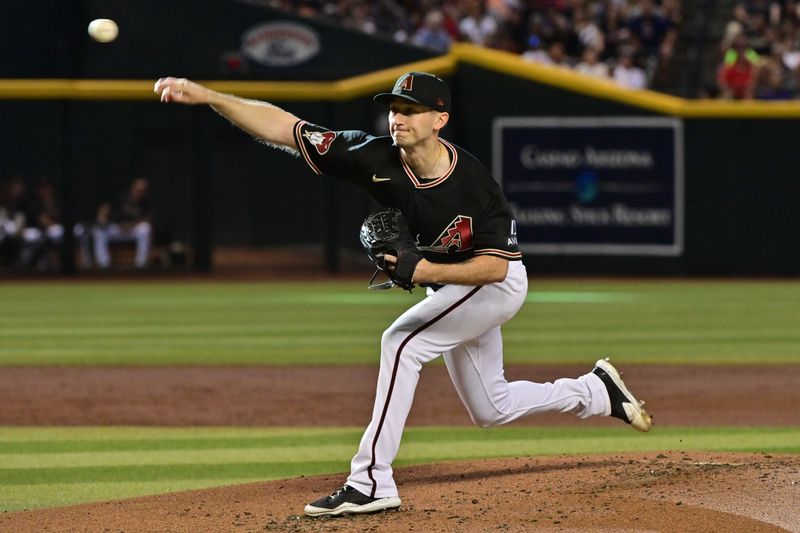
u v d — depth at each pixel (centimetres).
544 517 1681
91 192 7650
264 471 2264
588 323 4841
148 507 1841
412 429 2723
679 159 7069
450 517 1697
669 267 7112
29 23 7675
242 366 3694
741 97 7344
